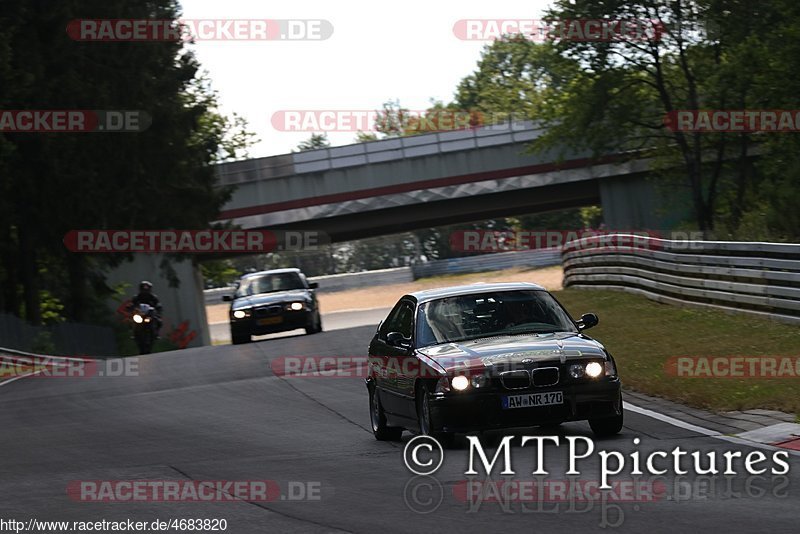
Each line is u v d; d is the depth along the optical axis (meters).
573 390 21.31
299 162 117.12
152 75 90.81
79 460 24.36
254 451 24.14
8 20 76.19
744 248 43.22
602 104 99.38
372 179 116.56
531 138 115.50
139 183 87.56
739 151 102.50
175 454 24.36
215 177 99.69
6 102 75.12
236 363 47.28
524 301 23.94
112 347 98.31
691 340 37.25
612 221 115.38
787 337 34.94
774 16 90.81
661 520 14.34
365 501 17.14
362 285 189.62
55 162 79.38
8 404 39.34
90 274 102.88
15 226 85.38
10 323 67.25
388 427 24.84
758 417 22.91
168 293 117.56
